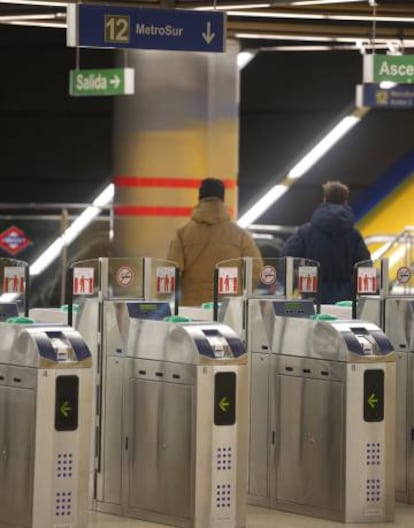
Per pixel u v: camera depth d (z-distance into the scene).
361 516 11.75
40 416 10.66
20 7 19.28
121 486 12.05
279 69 30.39
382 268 12.82
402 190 29.02
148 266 12.23
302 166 30.17
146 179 21.72
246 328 12.48
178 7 17.91
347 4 18.41
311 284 12.68
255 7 18.16
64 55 31.92
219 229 14.89
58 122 32.19
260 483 12.48
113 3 17.94
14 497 10.91
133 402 11.88
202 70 21.66
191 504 11.23
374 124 29.38
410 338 12.73
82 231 20.58
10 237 20.86
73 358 10.77
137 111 21.70
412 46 21.70
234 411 11.25
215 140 21.88
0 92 32.56
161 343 11.54
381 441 11.77
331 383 11.77
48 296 20.66
